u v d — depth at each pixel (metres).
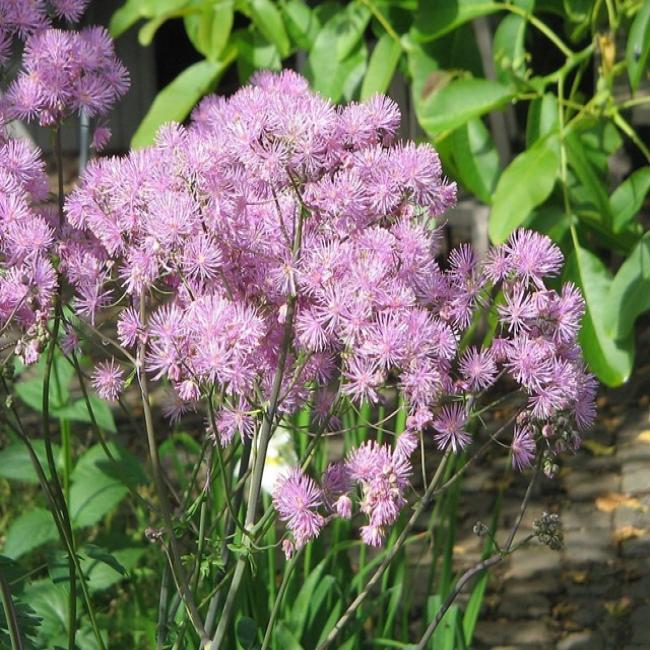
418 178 2.86
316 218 2.94
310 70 6.57
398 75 8.68
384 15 6.61
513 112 8.94
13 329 3.13
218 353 2.64
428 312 2.96
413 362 2.76
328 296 2.75
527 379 2.94
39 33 3.50
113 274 3.18
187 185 2.86
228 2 6.49
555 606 5.73
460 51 6.43
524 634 5.54
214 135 3.08
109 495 4.65
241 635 3.56
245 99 2.96
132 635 4.94
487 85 5.84
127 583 5.26
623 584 5.88
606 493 6.66
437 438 2.97
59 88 3.31
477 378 2.96
